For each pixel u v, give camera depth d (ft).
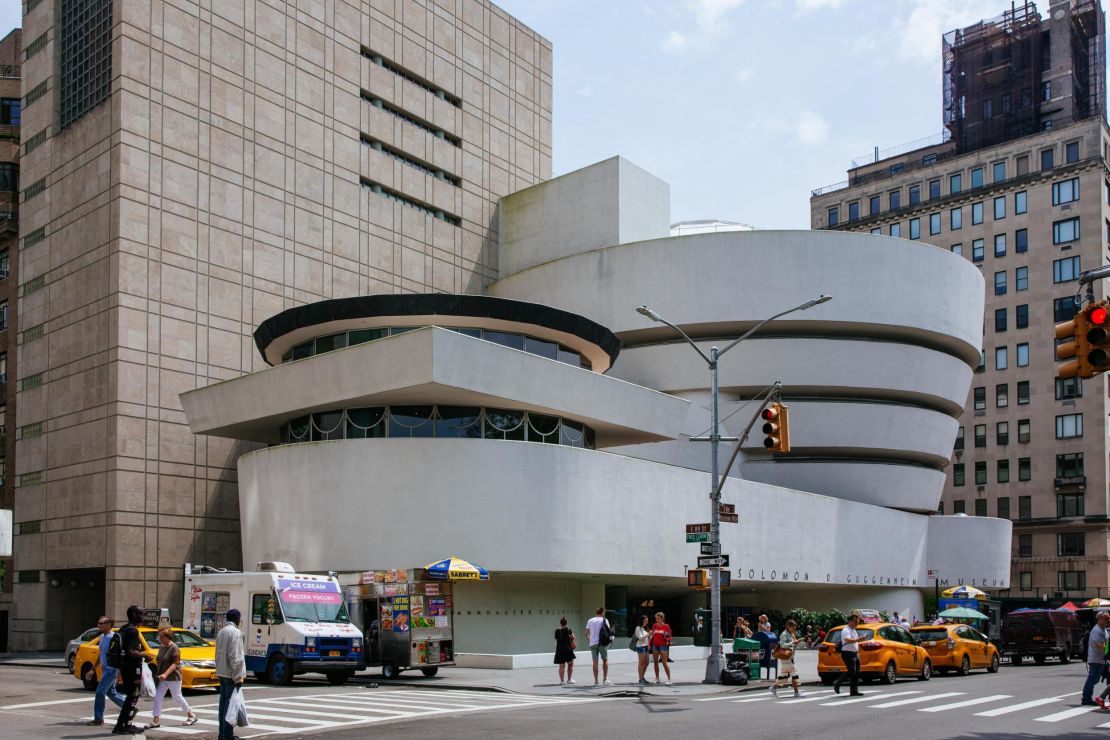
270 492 136.05
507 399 128.67
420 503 126.72
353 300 135.54
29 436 173.47
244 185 176.86
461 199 220.23
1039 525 306.55
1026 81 354.13
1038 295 315.37
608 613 163.43
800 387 191.83
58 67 178.19
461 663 116.78
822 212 372.17
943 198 339.77
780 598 198.80
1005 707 71.00
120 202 160.04
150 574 157.17
